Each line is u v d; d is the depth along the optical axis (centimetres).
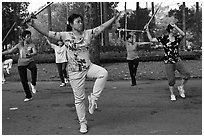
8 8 2430
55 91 831
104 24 468
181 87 693
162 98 685
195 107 591
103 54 1575
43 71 1273
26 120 525
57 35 450
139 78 1062
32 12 454
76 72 450
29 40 699
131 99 681
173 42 648
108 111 574
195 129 450
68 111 585
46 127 481
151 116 530
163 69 1214
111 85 911
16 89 892
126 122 496
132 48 874
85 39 448
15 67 1400
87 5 1159
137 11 2683
